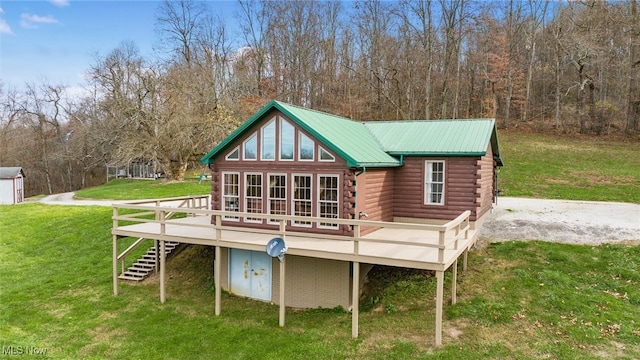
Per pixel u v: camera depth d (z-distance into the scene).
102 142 42.03
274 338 12.12
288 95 45.38
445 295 13.45
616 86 43.09
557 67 41.50
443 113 38.62
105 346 12.11
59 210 28.25
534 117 45.72
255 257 15.74
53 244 22.12
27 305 15.41
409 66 39.81
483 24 40.53
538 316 11.70
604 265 14.05
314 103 46.38
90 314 14.46
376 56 41.88
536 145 35.56
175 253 19.05
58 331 13.21
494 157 21.19
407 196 16.75
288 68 46.53
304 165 14.38
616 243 15.41
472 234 14.89
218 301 14.08
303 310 14.38
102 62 37.03
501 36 41.66
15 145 57.84
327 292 14.30
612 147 33.59
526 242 16.05
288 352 11.24
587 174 28.00
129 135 35.84
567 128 40.53
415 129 18.09
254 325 13.21
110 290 16.58
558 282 13.27
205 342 12.12
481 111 46.59
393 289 14.24
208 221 17.95
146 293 16.20
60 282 17.61
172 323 13.52
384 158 15.63
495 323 11.62
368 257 11.51
